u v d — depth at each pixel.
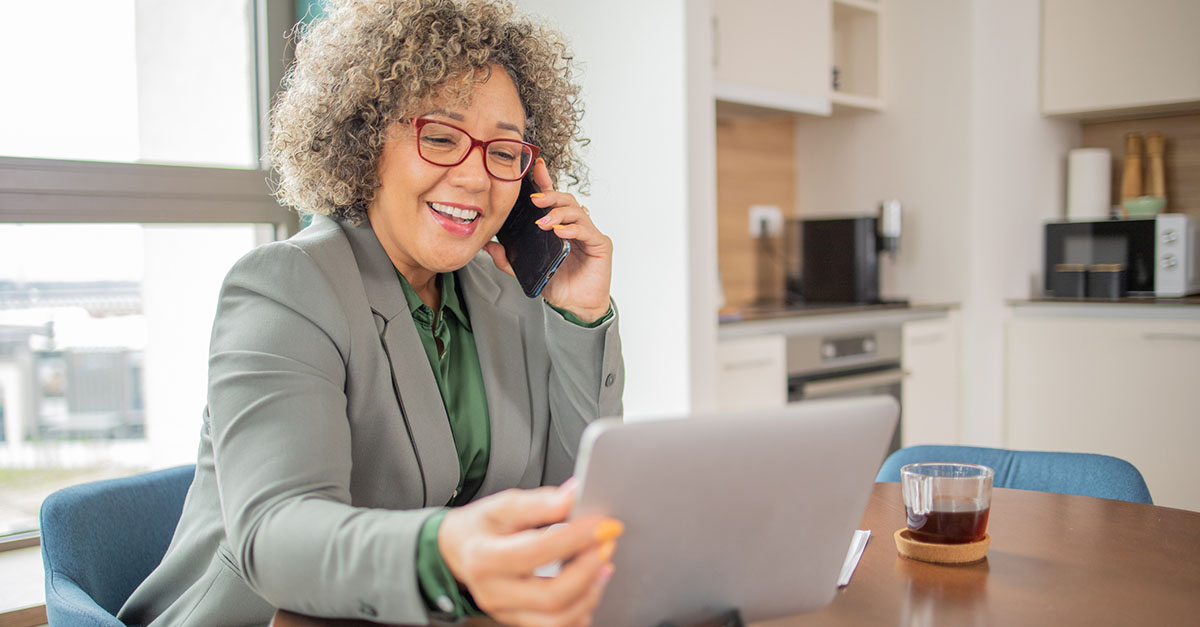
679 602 0.76
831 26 3.61
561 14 2.73
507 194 1.17
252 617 1.05
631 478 0.67
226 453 0.91
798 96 3.46
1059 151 3.89
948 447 1.56
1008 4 3.61
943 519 1.00
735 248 3.84
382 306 1.14
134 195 2.15
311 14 2.41
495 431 1.23
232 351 0.98
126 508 1.31
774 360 3.04
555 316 1.25
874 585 0.93
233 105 2.47
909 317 3.51
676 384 2.66
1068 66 3.64
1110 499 1.26
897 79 3.79
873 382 3.31
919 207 3.75
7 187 1.98
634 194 2.72
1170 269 3.29
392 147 1.14
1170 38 3.36
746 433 0.70
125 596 1.29
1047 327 3.49
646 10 2.64
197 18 2.44
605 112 2.76
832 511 0.80
